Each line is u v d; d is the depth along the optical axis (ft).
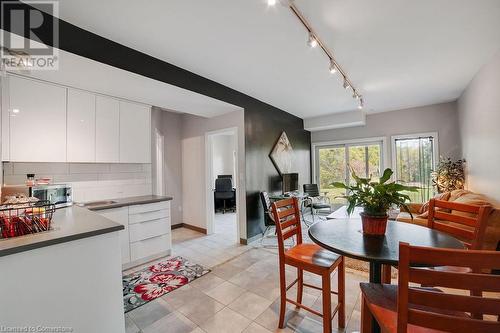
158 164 14.23
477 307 2.54
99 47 6.70
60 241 3.90
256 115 13.25
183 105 11.39
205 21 6.24
